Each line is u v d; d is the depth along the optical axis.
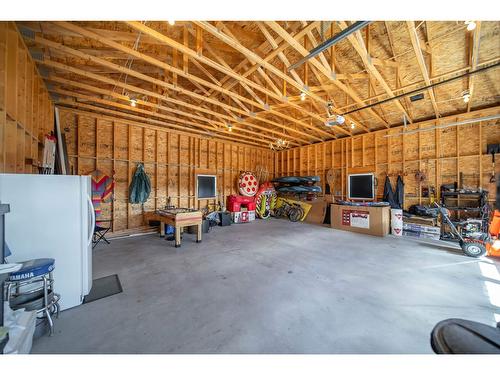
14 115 2.38
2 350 1.24
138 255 3.86
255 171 9.29
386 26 3.32
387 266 3.31
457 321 0.95
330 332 1.80
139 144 6.07
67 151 4.86
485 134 4.85
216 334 1.77
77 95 4.05
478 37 2.93
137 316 2.03
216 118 6.40
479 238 3.84
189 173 7.19
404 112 5.23
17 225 1.99
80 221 2.26
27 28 2.47
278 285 2.68
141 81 4.34
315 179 7.83
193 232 5.63
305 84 3.81
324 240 4.94
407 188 5.99
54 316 2.01
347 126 6.91
